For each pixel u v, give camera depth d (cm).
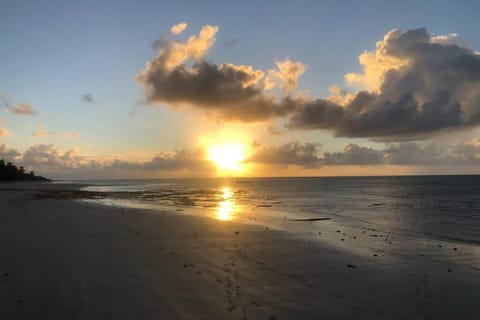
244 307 717
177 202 4175
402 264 1112
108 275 904
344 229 1942
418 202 4275
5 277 883
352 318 682
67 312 678
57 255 1112
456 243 1542
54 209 2755
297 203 4150
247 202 4309
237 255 1166
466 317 702
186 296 768
